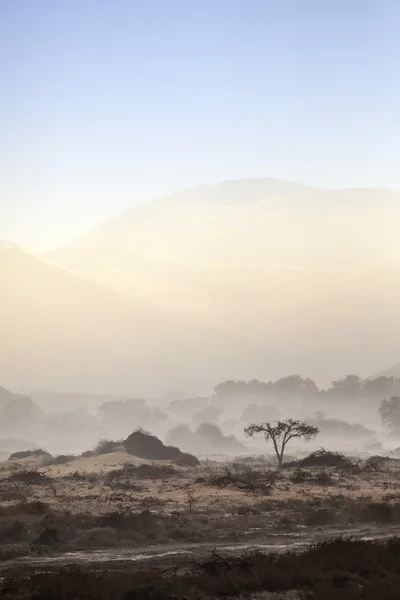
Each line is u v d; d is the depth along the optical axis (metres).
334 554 65.31
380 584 56.16
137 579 59.66
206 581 58.94
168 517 98.75
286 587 58.69
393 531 90.12
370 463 192.12
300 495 131.12
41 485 160.62
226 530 91.12
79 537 83.94
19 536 84.38
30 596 55.41
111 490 145.50
